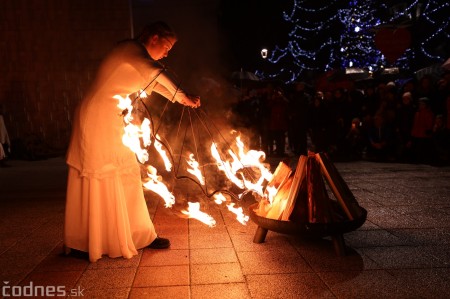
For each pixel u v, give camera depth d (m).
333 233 3.30
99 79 3.21
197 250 3.52
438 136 8.72
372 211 4.72
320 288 2.77
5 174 8.13
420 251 3.42
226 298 2.65
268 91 10.84
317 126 10.61
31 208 5.20
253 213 3.66
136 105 3.71
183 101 3.29
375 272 3.01
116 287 2.83
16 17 10.34
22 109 10.55
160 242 3.57
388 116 9.62
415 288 2.74
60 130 10.67
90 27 10.48
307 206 3.47
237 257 3.35
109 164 3.25
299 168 3.52
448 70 9.67
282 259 3.29
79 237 3.34
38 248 3.64
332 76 14.68
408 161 9.09
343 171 7.88
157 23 3.37
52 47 10.48
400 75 14.27
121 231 3.29
